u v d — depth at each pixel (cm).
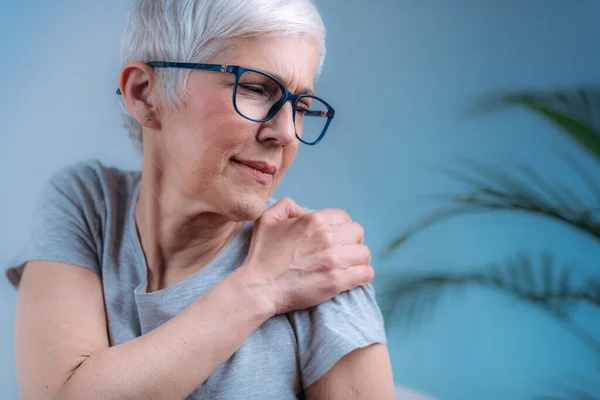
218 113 70
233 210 74
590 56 223
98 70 183
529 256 217
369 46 217
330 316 78
